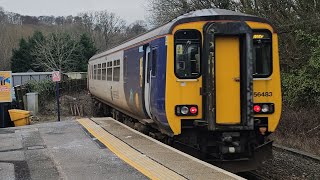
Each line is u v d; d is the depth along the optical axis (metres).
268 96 8.99
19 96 25.31
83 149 9.34
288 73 16.44
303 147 12.59
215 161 8.84
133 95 12.52
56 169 7.53
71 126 13.47
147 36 10.84
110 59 17.44
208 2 26.53
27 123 19.83
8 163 8.16
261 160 8.98
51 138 11.15
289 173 9.89
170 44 8.80
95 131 11.98
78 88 40.72
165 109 8.88
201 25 8.84
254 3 19.28
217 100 8.54
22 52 67.25
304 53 16.19
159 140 10.84
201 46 8.84
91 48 70.19
